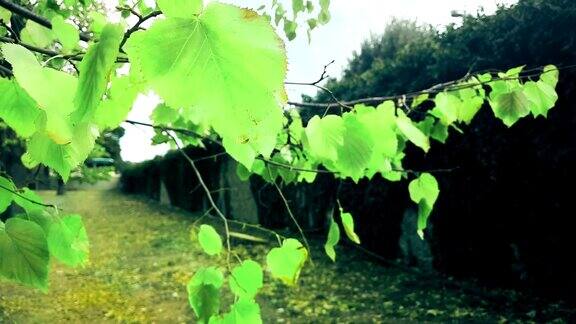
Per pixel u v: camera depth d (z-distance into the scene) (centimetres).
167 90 42
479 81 199
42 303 727
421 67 767
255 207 1440
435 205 771
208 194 145
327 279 792
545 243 604
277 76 42
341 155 111
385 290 717
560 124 553
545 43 560
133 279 905
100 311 705
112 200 2598
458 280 734
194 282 118
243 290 120
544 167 584
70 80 54
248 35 42
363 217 954
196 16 43
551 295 605
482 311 582
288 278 125
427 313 593
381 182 888
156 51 42
